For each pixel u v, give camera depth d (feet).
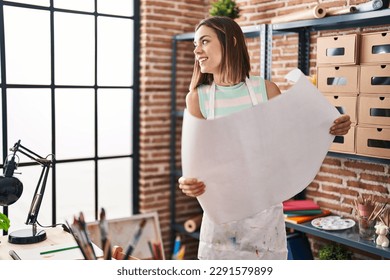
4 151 10.14
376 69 8.05
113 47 11.64
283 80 10.80
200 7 12.71
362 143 8.39
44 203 10.80
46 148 10.76
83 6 11.04
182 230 12.21
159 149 12.33
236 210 5.13
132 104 12.10
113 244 9.62
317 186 10.34
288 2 10.48
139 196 12.32
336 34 9.66
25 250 6.40
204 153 4.72
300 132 5.03
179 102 12.48
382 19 8.52
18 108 10.28
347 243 8.50
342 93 8.63
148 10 11.76
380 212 8.34
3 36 9.93
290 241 9.81
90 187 11.55
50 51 10.63
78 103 11.19
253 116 4.77
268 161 4.96
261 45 9.74
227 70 5.63
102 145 11.69
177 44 12.28
